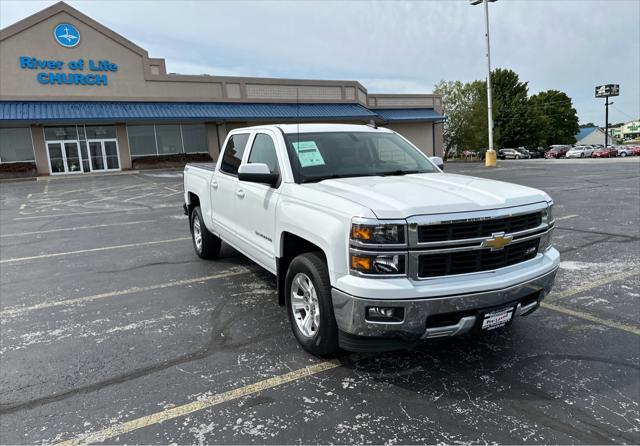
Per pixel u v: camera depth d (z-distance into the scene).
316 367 3.44
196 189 6.50
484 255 3.01
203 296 5.12
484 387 3.11
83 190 18.70
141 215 11.66
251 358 3.61
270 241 4.10
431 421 2.75
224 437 2.63
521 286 3.08
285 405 2.95
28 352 3.78
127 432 2.70
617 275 5.47
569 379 3.18
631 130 112.44
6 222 11.12
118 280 5.83
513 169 25.52
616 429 2.63
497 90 65.81
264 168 3.91
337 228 3.01
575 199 11.99
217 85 30.39
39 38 25.83
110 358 3.65
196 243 6.93
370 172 4.12
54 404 3.00
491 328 3.11
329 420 2.78
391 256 2.82
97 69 27.31
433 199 3.03
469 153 53.97
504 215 3.03
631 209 10.11
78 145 28.14
